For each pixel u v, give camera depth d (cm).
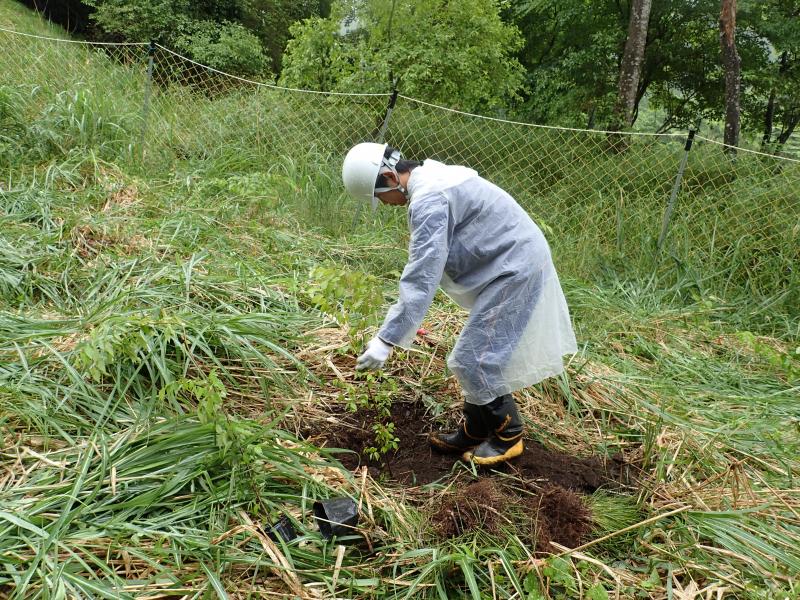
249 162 646
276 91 710
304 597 199
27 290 344
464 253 254
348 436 290
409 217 250
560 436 310
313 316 359
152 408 254
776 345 462
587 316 449
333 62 859
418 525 238
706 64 1206
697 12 1109
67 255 375
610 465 294
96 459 231
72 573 189
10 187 472
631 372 379
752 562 234
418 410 316
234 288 364
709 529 245
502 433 273
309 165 648
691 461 294
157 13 1304
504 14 1340
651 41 1203
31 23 1120
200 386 237
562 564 223
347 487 248
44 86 643
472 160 720
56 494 213
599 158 679
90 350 240
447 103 863
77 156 549
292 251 465
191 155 653
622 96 913
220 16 1502
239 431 223
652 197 608
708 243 572
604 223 602
